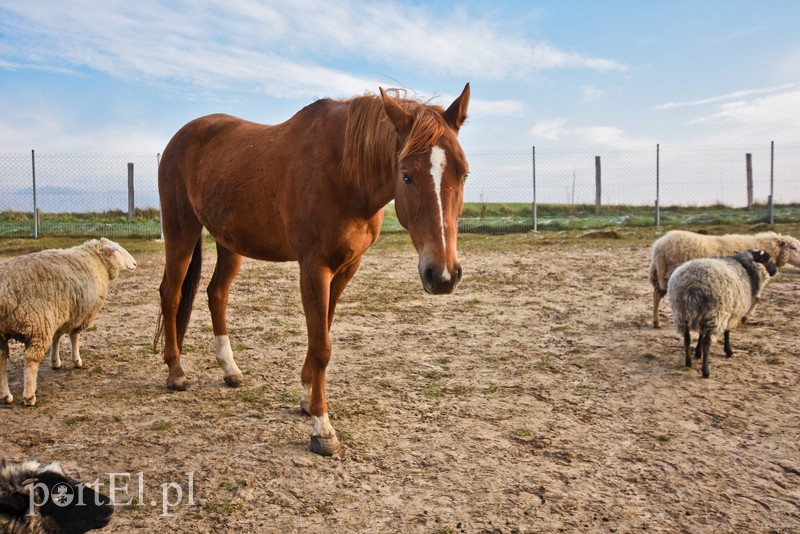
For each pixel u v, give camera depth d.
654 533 2.84
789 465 3.54
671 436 3.96
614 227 17.30
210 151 4.61
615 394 4.76
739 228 15.39
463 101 3.37
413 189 3.11
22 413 4.23
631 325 7.03
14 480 2.38
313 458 3.59
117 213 17.41
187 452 3.65
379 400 4.60
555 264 11.70
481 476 3.39
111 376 5.10
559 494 3.20
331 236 3.64
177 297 4.83
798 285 9.04
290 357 5.76
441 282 2.98
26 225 16.03
